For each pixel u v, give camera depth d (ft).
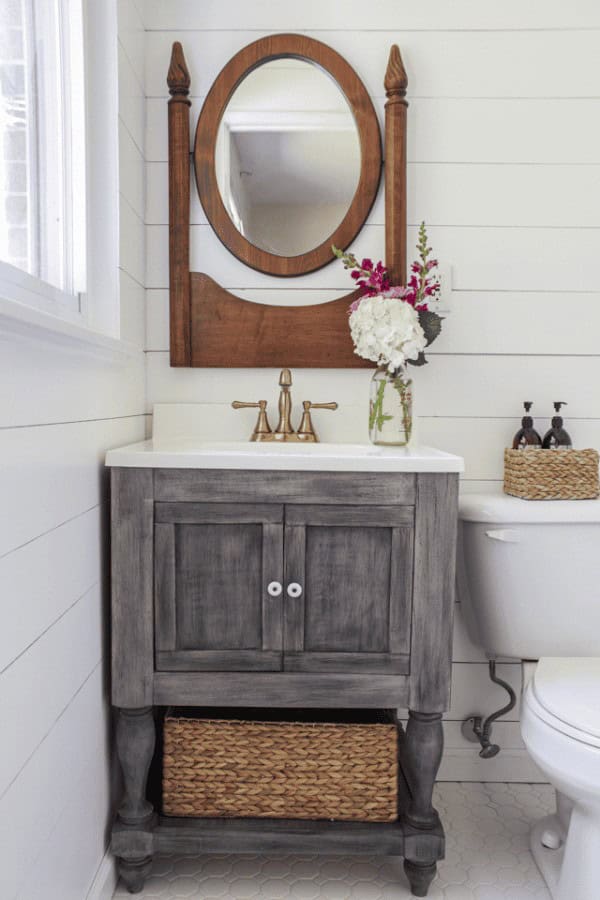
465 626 5.69
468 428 5.72
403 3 5.54
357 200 5.57
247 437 5.66
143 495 4.18
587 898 4.01
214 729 4.51
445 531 4.20
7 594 2.80
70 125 4.28
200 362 5.64
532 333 5.68
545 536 4.87
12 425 2.85
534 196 5.61
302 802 4.52
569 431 5.72
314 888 4.55
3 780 2.76
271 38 5.53
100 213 4.56
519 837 5.10
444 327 5.67
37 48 3.74
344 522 4.20
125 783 4.38
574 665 4.51
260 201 5.60
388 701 4.30
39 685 3.18
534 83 5.56
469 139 5.59
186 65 5.55
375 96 5.59
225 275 5.67
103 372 4.32
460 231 5.63
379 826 4.45
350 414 5.64
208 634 4.27
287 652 4.27
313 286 5.66
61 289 4.12
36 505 3.14
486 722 5.43
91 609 4.07
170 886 4.55
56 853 3.42
